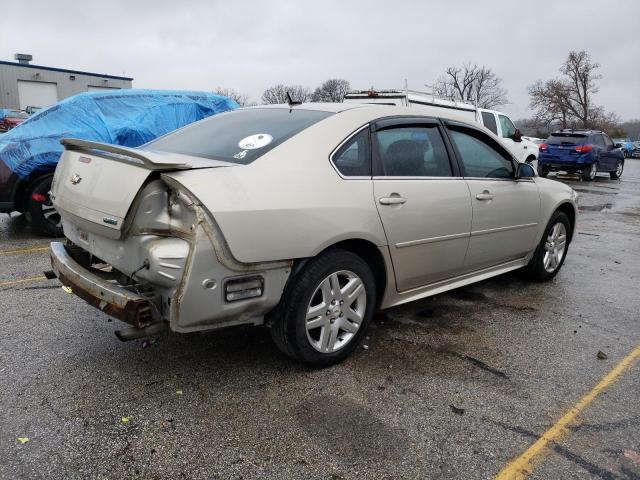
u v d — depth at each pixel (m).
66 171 3.19
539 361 3.55
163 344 3.53
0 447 2.41
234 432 2.60
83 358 3.30
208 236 2.55
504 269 4.80
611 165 19.86
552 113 65.44
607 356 3.66
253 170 2.85
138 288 2.83
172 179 2.56
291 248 2.84
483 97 69.50
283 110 3.69
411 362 3.44
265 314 3.03
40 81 43.91
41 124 6.78
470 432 2.70
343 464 2.41
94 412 2.72
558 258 5.50
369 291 3.39
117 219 2.64
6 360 3.24
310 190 2.97
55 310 4.09
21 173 6.34
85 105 7.25
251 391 2.98
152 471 2.31
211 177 2.66
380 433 2.65
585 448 2.61
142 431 2.58
